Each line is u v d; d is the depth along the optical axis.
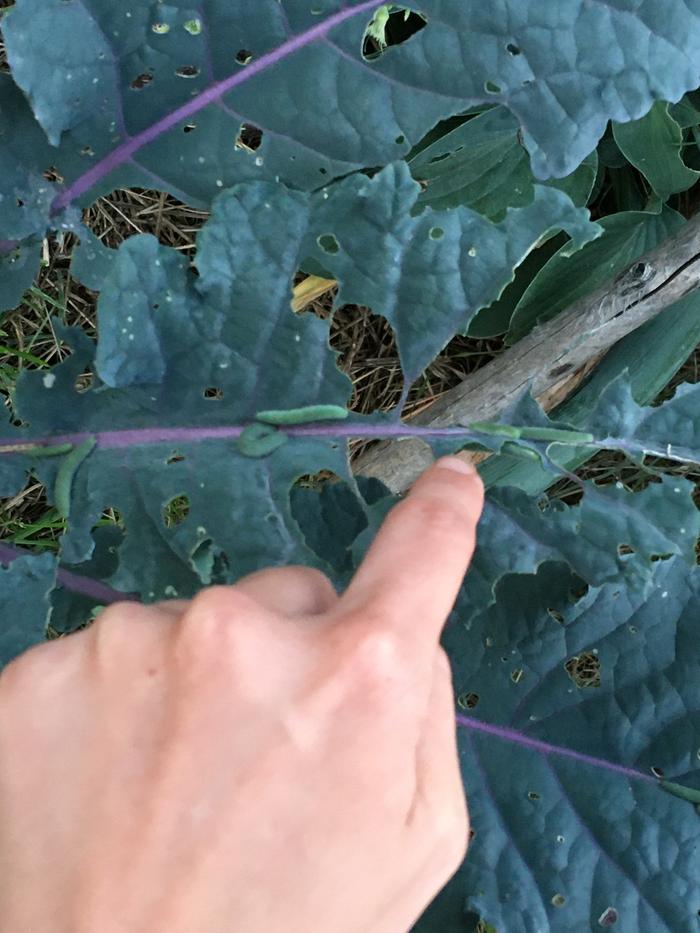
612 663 0.39
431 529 0.24
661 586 0.39
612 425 0.33
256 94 0.33
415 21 0.48
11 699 0.23
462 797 0.24
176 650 0.21
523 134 0.33
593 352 0.47
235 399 0.33
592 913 0.38
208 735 0.21
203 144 0.34
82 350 0.34
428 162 0.47
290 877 0.21
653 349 0.48
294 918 0.21
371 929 0.22
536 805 0.39
